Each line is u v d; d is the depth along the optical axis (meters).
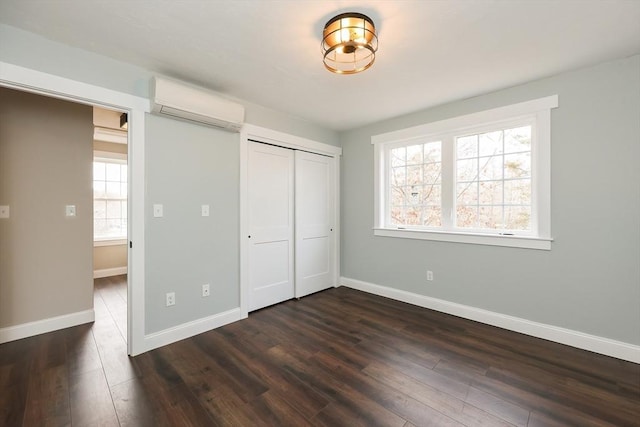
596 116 2.28
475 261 2.94
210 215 2.75
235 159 2.95
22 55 1.83
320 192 3.96
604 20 1.71
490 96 2.79
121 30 1.83
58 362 2.16
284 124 3.42
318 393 1.81
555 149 2.46
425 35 1.86
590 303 2.33
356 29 1.65
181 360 2.20
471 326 2.81
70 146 2.83
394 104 3.10
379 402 1.73
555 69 2.34
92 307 2.95
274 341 2.51
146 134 2.34
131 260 2.28
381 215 3.78
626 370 2.04
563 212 2.43
